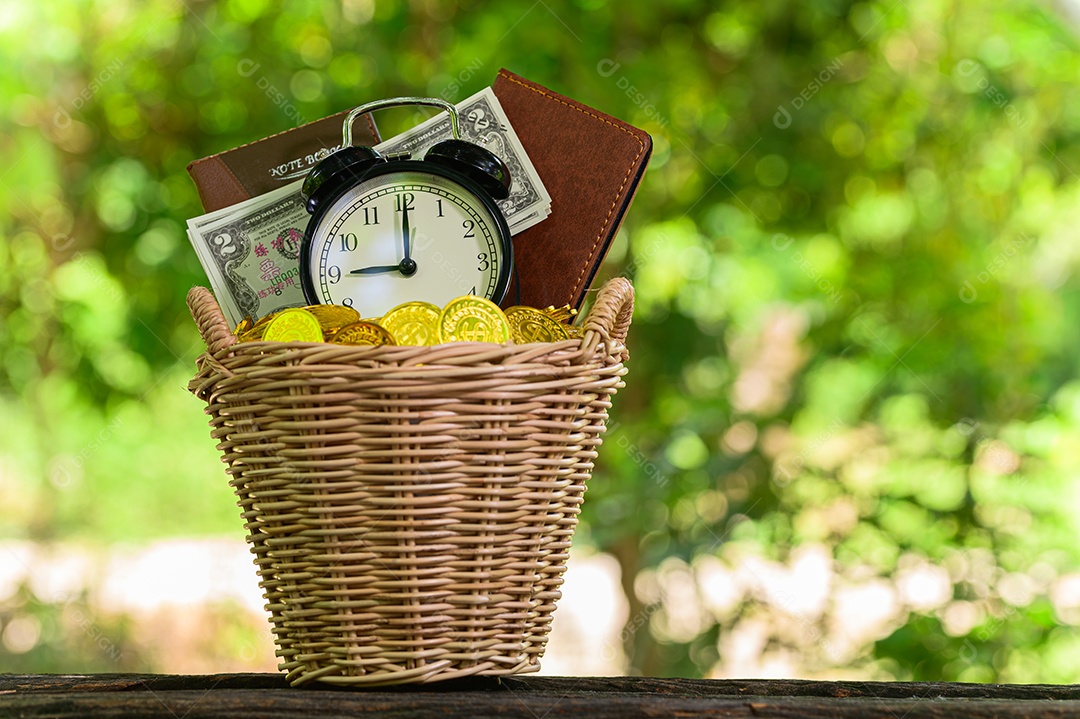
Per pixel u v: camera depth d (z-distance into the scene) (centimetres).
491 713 83
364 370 85
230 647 379
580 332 99
